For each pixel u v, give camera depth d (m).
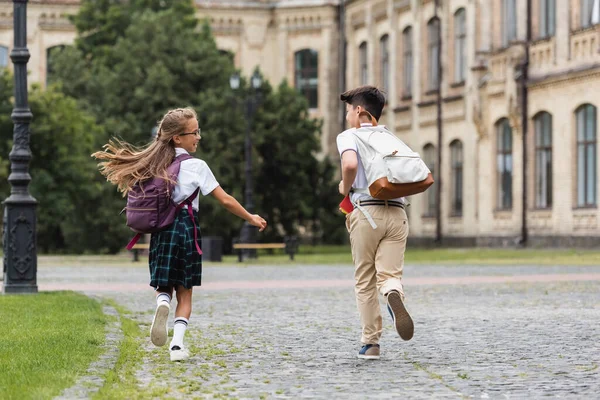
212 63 88.00
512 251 68.31
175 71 87.88
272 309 26.48
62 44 112.38
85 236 86.44
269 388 13.88
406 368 15.71
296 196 91.88
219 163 85.38
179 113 16.47
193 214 16.48
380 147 16.12
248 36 112.56
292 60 111.62
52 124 80.69
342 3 107.31
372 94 16.62
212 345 18.67
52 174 82.50
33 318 22.47
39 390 12.66
